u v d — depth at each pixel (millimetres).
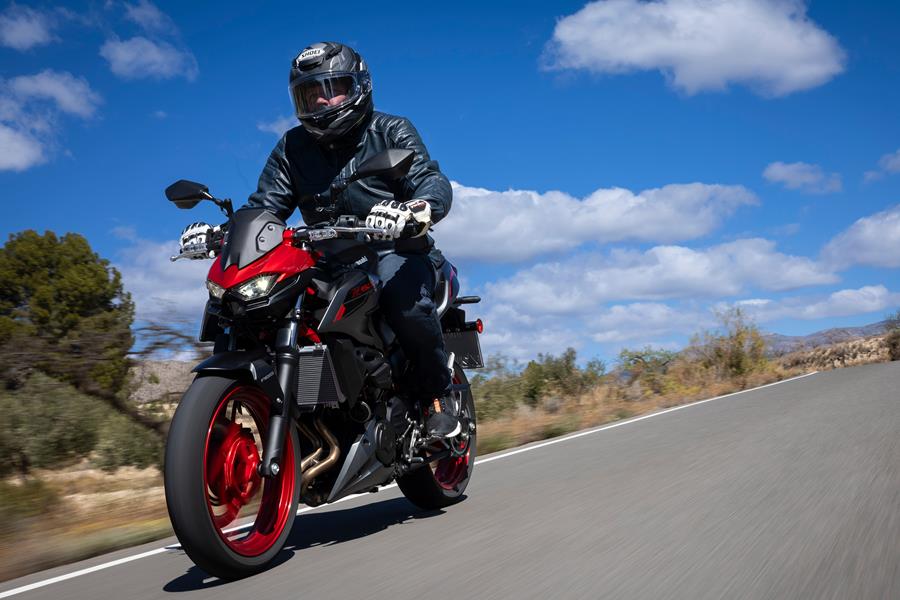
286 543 4578
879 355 32906
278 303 4008
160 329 7973
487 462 7496
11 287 15312
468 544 4117
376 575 3646
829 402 10250
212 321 4148
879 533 3756
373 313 4730
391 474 4707
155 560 4375
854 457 5891
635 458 6750
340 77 4781
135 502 6891
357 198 5047
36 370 8141
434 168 5055
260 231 4074
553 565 3588
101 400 8227
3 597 3797
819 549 3564
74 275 15711
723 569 3367
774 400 11484
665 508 4617
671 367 19797
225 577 3754
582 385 16391
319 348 4164
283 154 5227
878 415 8312
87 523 5980
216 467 3873
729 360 21578
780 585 3115
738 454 6449
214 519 3684
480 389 12695
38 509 6062
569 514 4668
